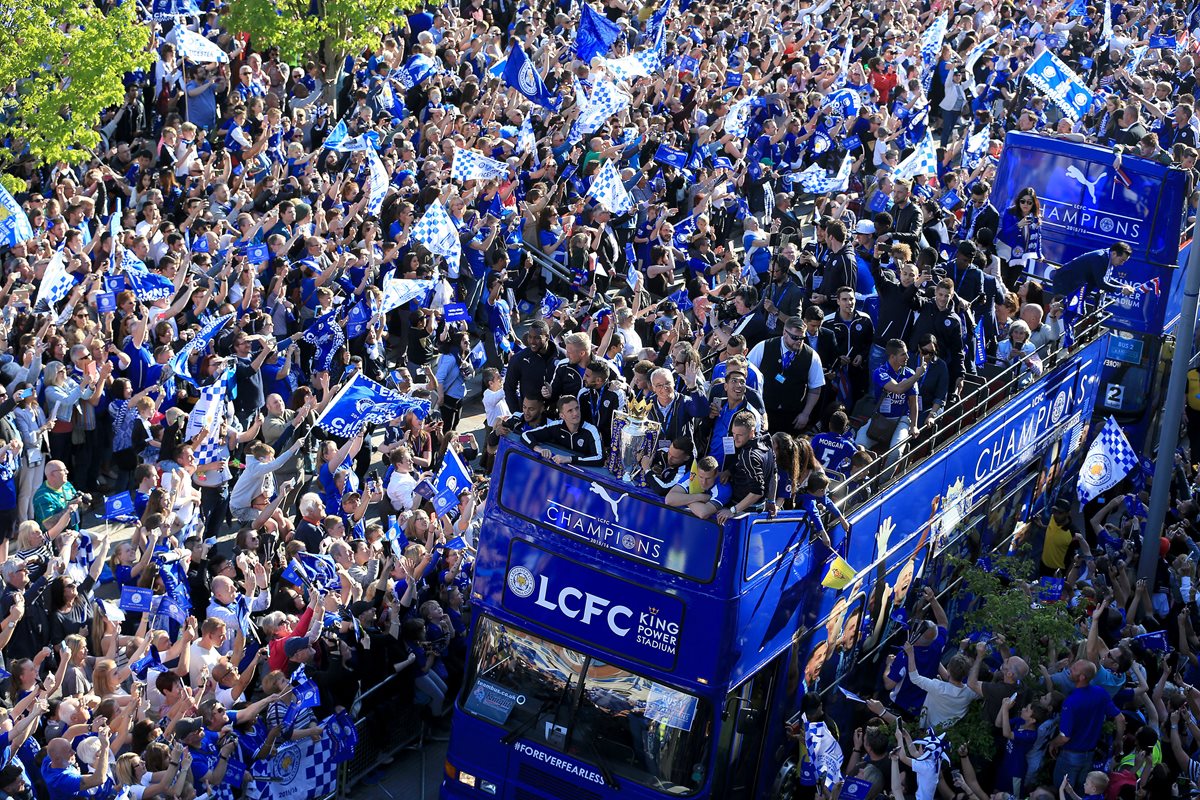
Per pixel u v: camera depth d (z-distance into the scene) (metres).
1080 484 20.25
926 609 17.20
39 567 14.82
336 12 27.39
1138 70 41.06
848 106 32.50
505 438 13.88
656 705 13.52
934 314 16.83
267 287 20.53
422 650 16.22
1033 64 31.91
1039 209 22.09
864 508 14.91
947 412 16.30
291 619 15.20
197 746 13.52
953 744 15.05
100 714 13.27
